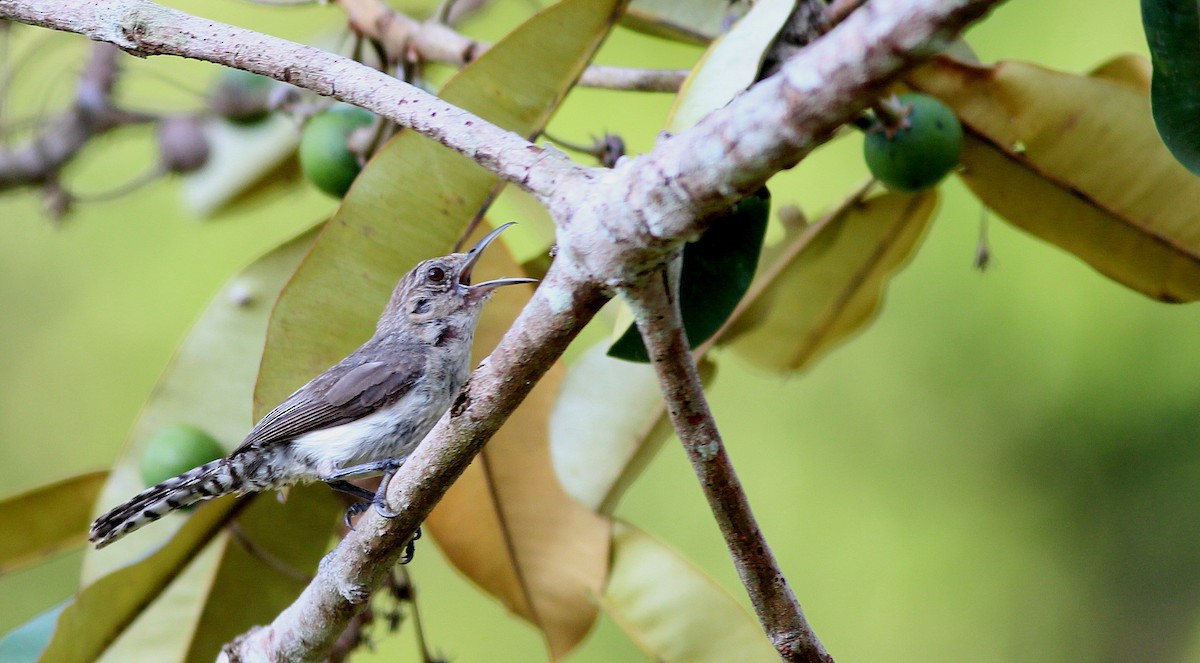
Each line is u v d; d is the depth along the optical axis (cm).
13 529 996
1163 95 702
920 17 445
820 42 473
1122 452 1470
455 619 1581
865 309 1123
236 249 1631
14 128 1341
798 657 664
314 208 1633
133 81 1391
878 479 1545
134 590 969
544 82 801
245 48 658
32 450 1578
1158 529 1441
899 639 1477
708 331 797
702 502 1580
